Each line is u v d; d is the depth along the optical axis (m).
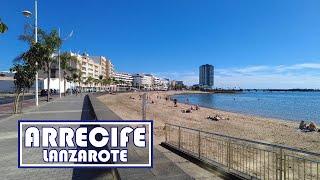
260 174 8.98
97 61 192.25
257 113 52.78
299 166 8.94
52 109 29.22
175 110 50.81
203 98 142.12
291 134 25.08
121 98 85.44
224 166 9.58
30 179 7.74
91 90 148.62
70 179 7.67
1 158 9.76
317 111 58.41
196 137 14.67
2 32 8.10
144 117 13.16
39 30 40.94
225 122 33.44
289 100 112.12
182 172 6.28
